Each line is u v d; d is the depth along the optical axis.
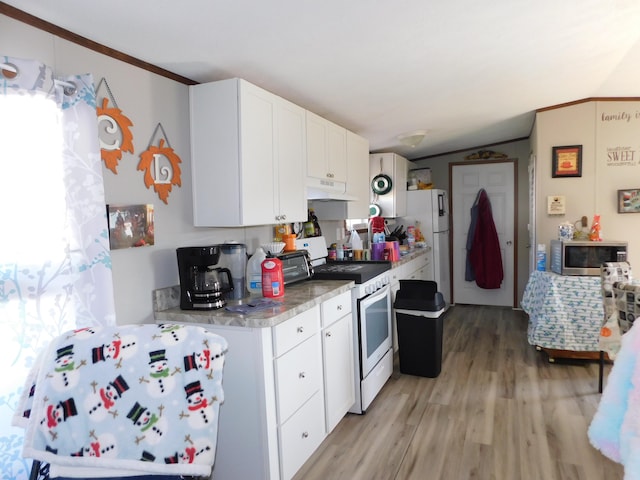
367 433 2.54
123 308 1.90
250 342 1.84
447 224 5.81
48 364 1.27
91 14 1.55
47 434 1.21
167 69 2.12
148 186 2.02
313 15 1.77
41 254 1.47
